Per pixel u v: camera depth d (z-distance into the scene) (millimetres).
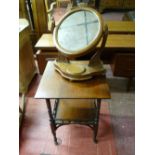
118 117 1660
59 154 1369
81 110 1336
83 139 1468
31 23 2395
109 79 2143
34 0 2215
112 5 3514
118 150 1390
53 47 1763
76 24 1113
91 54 1388
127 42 1804
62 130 1538
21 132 1530
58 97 1029
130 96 1903
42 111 1729
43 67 1953
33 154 1372
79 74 1106
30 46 2096
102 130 1536
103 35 1057
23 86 1891
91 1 2174
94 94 1044
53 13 1975
